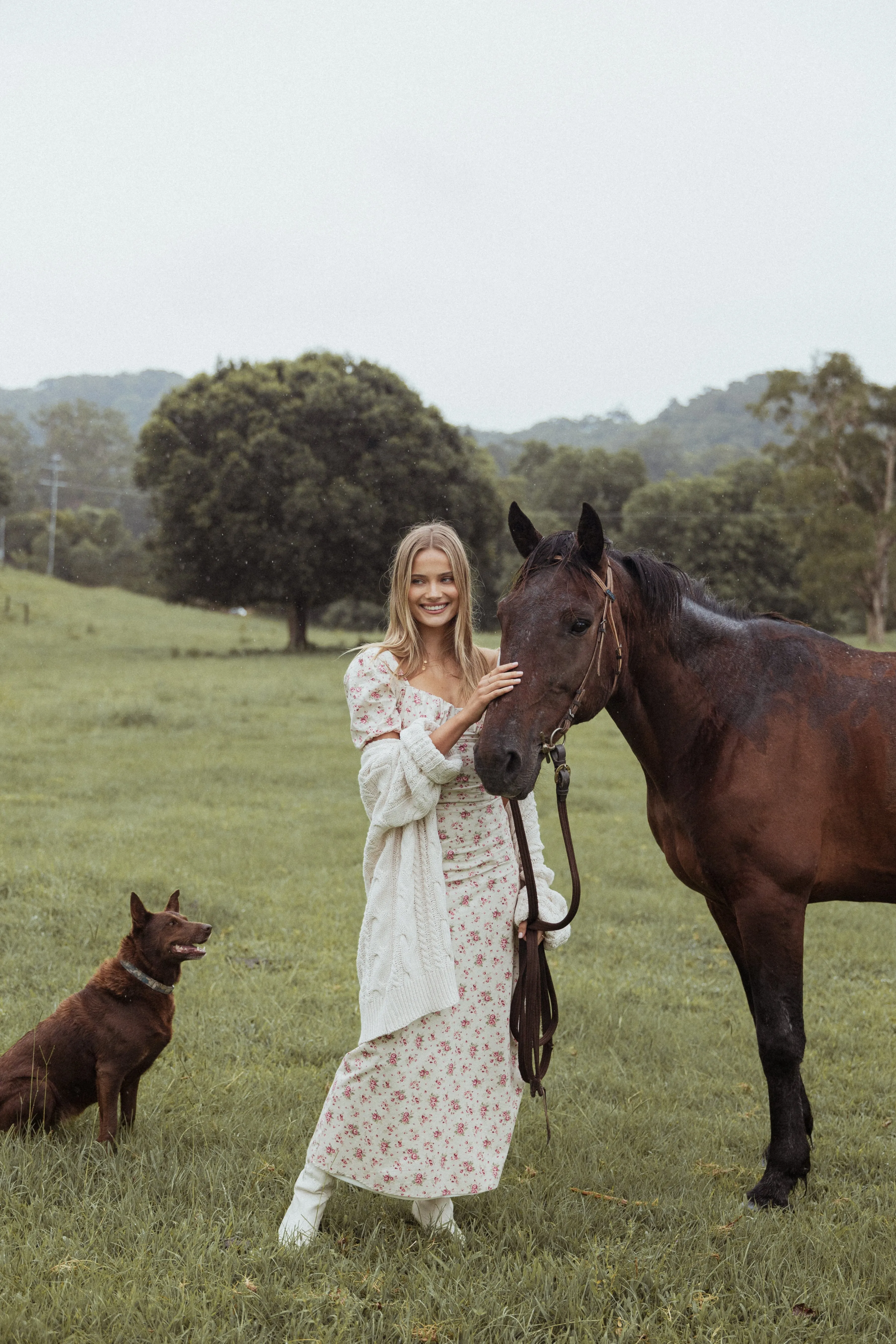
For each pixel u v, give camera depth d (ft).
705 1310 7.88
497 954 8.78
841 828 10.23
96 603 151.64
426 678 9.24
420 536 9.23
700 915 21.30
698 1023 15.24
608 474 235.61
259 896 20.75
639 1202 9.60
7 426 408.67
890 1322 7.88
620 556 10.68
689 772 10.45
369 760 8.62
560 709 8.84
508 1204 9.52
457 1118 8.50
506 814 9.16
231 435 99.86
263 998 15.05
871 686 10.35
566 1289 8.02
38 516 262.26
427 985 8.39
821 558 121.29
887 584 129.49
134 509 357.82
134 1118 10.84
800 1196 10.12
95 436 416.05
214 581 103.35
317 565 100.42
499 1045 8.77
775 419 131.44
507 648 8.87
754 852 10.11
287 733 46.11
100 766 36.19
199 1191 9.35
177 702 55.93
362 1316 7.68
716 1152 11.13
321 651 104.42
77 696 56.08
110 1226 8.70
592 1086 12.80
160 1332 7.30
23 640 99.91
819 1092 13.12
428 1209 9.11
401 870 8.52
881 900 10.62
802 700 10.35
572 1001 15.94
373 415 100.63
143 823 27.20
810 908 22.57
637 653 10.43
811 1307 8.07
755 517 163.12
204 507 98.02
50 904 19.02
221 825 27.17
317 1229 8.89
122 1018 10.32
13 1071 10.40
